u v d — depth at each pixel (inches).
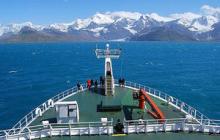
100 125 1897.1
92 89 2819.9
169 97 2554.1
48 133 1812.3
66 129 1823.3
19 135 1772.9
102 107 2155.5
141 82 6451.8
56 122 2018.9
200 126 1882.4
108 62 2659.9
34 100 4680.1
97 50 2701.8
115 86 2928.2
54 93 5221.5
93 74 7741.1
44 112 2234.3
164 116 2123.5
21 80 6742.1
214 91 5457.7
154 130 1875.0
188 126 1894.7
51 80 6722.4
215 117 3777.1
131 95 2453.2
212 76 7455.7
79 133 1828.2
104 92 2647.6
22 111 4047.7
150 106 2253.9
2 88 5753.0
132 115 2059.5
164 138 1797.5
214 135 1849.2
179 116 2126.0
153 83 6318.9
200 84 6220.5
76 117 1898.4
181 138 1802.4
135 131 1859.0
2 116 3823.8
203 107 4276.6
